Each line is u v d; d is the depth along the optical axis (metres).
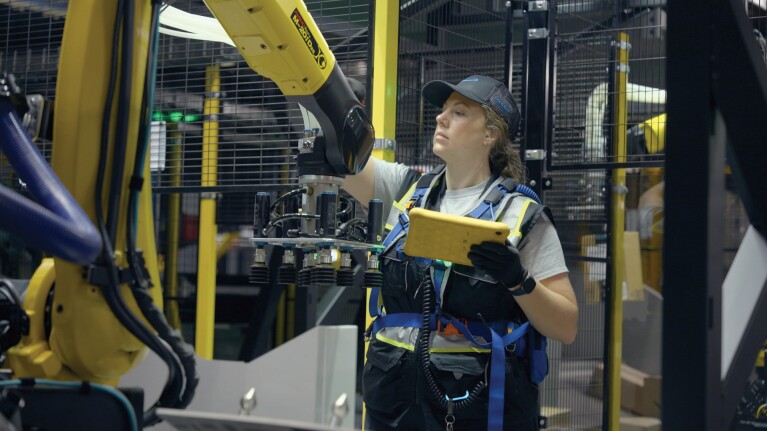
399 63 3.41
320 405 1.92
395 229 2.67
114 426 1.53
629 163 3.54
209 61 4.19
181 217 6.02
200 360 1.98
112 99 1.58
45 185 1.38
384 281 2.63
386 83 3.22
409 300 2.59
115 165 1.57
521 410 2.55
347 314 6.01
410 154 3.54
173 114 4.01
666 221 1.38
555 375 4.29
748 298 1.61
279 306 5.96
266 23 1.93
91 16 1.57
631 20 4.19
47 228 1.23
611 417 4.25
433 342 2.53
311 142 2.14
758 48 1.44
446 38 3.64
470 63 3.73
